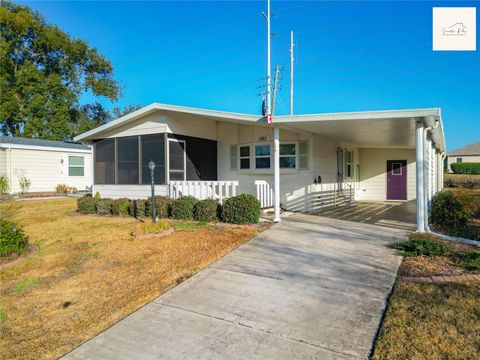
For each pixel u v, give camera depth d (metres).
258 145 11.09
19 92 26.19
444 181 23.69
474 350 2.66
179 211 8.66
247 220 7.85
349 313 3.42
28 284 4.67
